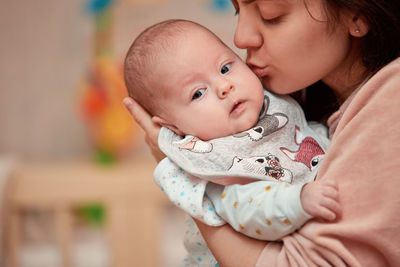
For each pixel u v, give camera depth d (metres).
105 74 2.17
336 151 0.76
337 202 0.73
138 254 2.14
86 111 2.22
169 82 0.90
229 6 2.42
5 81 2.49
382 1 0.77
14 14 2.46
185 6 2.43
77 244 2.22
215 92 0.88
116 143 2.23
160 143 0.90
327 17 0.78
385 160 0.71
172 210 2.34
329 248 0.72
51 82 2.49
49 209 2.27
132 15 2.42
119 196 2.13
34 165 2.35
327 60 0.82
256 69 0.88
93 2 2.33
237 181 0.83
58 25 2.47
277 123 0.88
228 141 0.86
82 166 2.29
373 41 0.82
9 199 2.09
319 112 1.01
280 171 0.83
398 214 0.70
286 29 0.79
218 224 0.83
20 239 2.24
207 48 0.90
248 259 0.80
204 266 0.98
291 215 0.73
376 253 0.72
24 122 2.51
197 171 0.83
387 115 0.72
